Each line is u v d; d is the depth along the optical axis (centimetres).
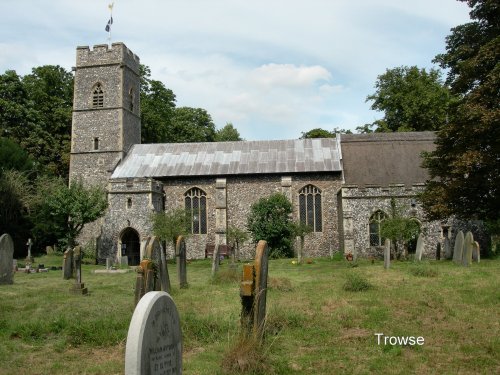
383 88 4975
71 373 813
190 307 1267
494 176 2355
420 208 3247
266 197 3697
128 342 544
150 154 4022
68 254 2189
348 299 1342
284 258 3412
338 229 3625
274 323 1041
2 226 3666
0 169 3844
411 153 3697
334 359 855
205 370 801
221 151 3975
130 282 2003
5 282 1897
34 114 4666
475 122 2277
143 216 3472
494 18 2512
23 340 1004
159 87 5538
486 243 3194
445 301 1278
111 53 4106
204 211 3762
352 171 3612
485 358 830
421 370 788
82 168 4044
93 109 4084
